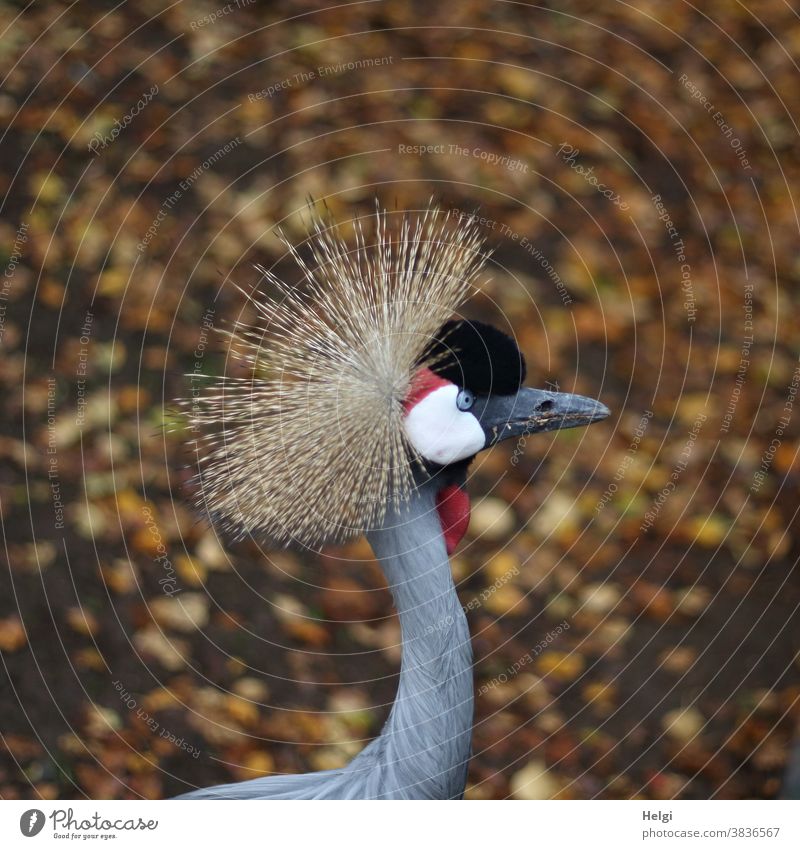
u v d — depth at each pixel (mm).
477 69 5125
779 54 5512
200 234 4383
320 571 3586
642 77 5250
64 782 3031
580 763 3150
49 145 4609
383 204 4492
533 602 3562
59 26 5000
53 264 4270
